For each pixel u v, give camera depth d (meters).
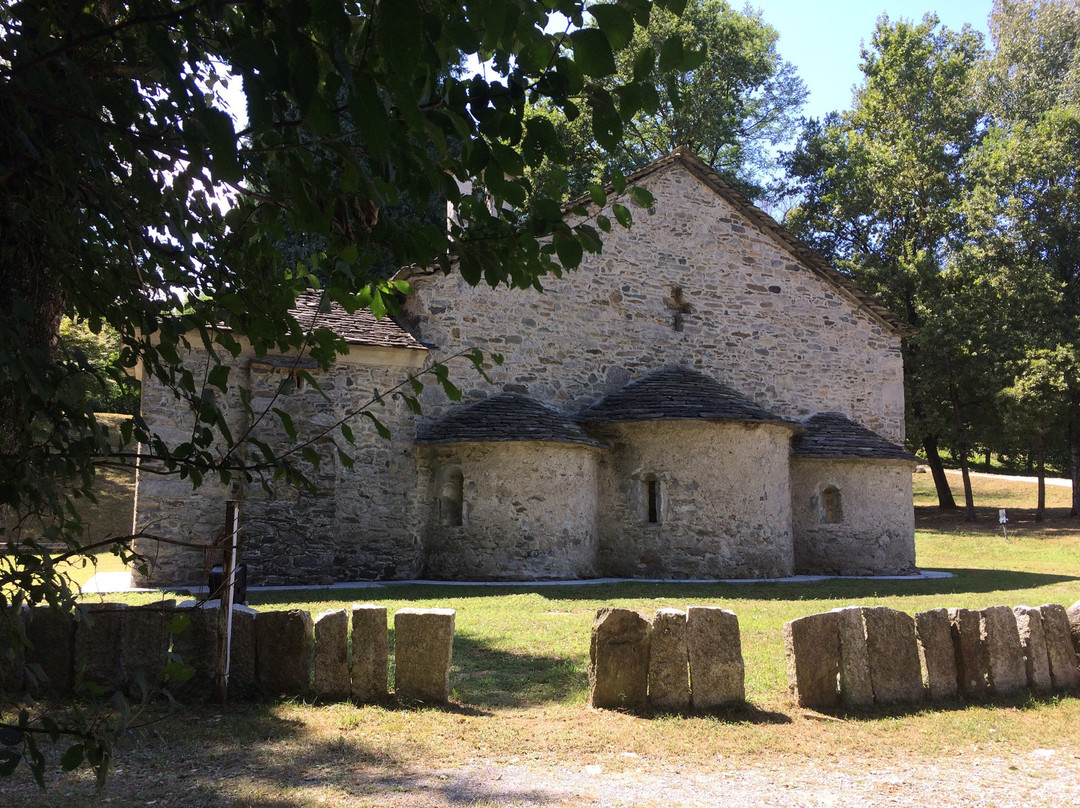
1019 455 52.97
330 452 13.99
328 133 2.11
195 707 6.27
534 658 8.01
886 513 18.16
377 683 6.50
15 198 2.72
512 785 4.98
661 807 4.70
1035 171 32.12
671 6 2.46
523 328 16.55
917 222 35.50
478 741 5.71
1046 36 39.75
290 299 3.40
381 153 2.02
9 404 3.00
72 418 2.44
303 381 14.02
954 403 33.19
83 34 2.22
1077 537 27.70
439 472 15.48
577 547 15.31
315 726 5.90
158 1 2.39
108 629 6.34
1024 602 12.17
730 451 16.00
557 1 2.35
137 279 3.04
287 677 6.55
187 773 5.04
